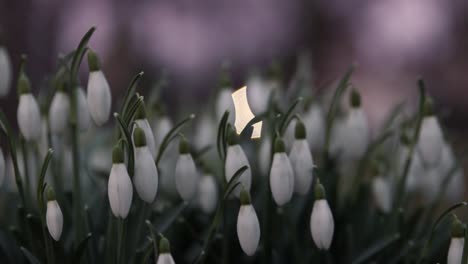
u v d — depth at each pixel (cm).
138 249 78
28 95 78
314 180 82
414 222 83
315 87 203
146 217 79
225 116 76
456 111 203
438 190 85
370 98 203
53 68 176
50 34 175
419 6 204
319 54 206
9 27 173
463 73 203
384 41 206
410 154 81
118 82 177
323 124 85
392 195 88
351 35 207
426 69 205
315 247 80
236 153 76
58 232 74
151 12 181
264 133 87
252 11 194
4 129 76
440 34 204
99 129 102
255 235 75
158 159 77
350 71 81
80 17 176
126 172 74
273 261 80
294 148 77
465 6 203
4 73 80
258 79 90
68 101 81
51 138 83
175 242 83
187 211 85
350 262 81
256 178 88
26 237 79
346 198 86
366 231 84
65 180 88
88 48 76
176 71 182
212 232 77
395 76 206
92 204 84
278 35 197
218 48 188
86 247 78
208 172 83
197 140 92
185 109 102
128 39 178
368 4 207
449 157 86
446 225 84
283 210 83
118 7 178
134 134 74
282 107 90
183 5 186
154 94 85
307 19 203
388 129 90
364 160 84
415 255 82
